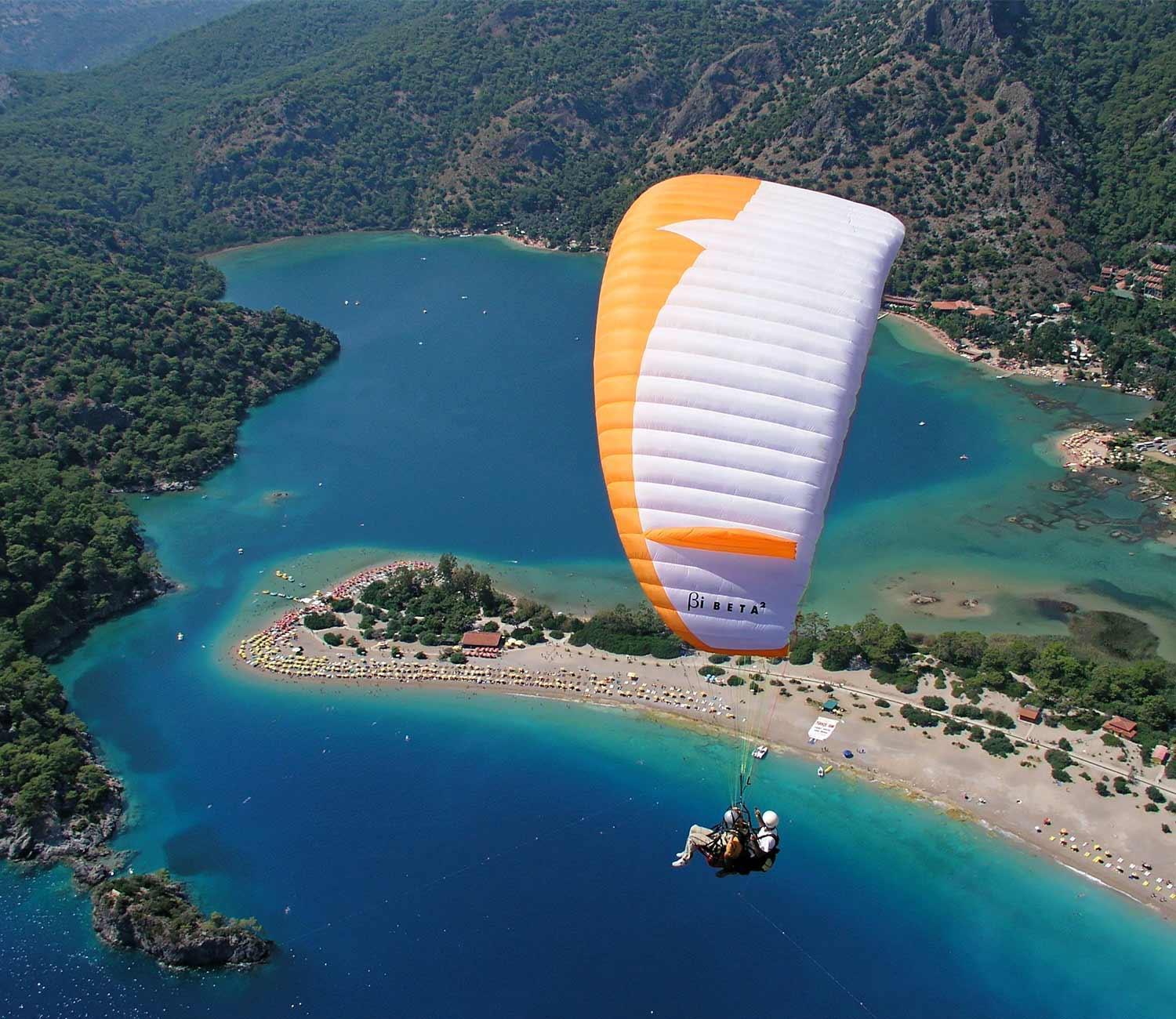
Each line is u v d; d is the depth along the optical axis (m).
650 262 41.34
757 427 38.50
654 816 84.31
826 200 45.03
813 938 74.38
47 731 92.06
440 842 82.75
